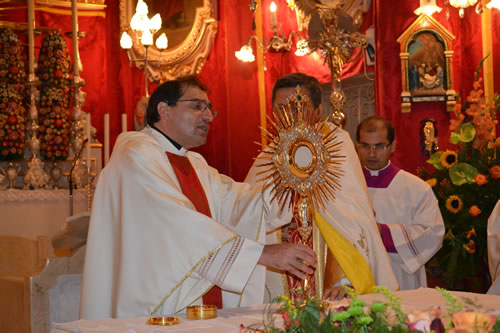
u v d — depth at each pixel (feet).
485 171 14.74
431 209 13.10
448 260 14.67
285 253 6.89
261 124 24.44
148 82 25.67
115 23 25.70
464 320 3.53
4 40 17.61
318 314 4.14
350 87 23.97
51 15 24.44
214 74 25.49
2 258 10.59
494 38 20.13
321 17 15.83
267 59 24.49
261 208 8.36
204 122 8.71
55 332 5.77
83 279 7.89
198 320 6.08
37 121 17.53
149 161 7.97
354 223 8.97
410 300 7.04
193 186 8.63
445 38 20.81
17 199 15.44
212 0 25.50
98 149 18.71
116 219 7.84
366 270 8.70
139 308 7.23
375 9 21.62
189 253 7.14
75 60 18.29
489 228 11.59
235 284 7.00
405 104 20.81
